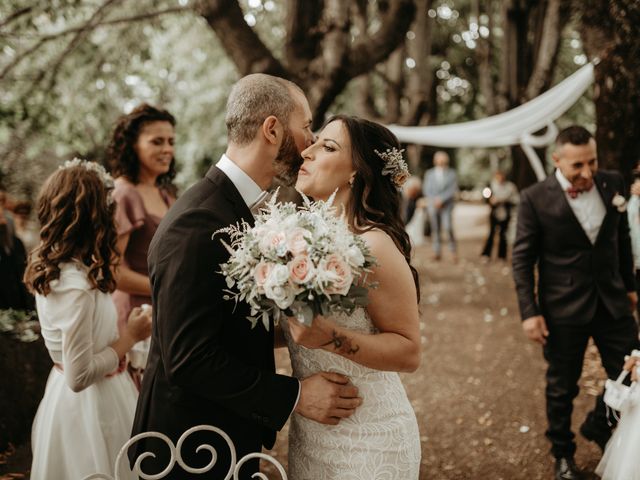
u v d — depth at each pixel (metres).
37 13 6.46
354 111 14.79
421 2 11.64
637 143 5.45
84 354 2.07
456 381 5.06
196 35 11.05
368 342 1.71
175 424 1.76
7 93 7.34
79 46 7.68
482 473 3.50
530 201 3.31
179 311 1.59
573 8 6.09
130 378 2.38
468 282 9.54
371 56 6.76
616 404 2.44
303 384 1.77
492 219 11.70
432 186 11.70
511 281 9.56
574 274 3.19
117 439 2.22
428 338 6.41
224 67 12.09
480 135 9.29
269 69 6.25
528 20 12.22
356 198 1.90
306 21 6.86
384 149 1.92
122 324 2.89
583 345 3.25
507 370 5.32
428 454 3.77
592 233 3.17
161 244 1.66
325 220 1.63
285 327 1.95
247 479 1.83
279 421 1.70
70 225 2.07
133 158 3.05
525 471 3.50
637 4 5.23
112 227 2.20
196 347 1.59
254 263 1.55
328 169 1.90
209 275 1.62
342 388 1.79
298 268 1.49
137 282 2.87
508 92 12.38
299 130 1.86
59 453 2.17
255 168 1.82
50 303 2.07
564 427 3.27
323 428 1.86
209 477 1.76
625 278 3.31
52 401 2.20
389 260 1.77
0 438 3.51
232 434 1.79
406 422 1.90
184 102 12.32
